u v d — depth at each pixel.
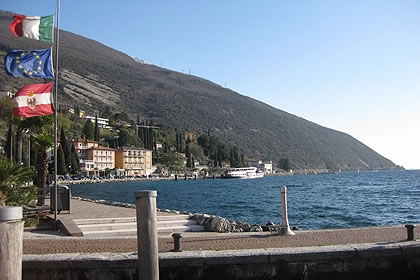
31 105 14.26
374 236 10.84
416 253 8.95
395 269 8.89
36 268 8.02
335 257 8.67
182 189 89.31
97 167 146.12
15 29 14.29
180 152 192.25
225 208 38.22
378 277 8.83
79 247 9.95
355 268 8.77
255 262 8.48
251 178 175.50
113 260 8.13
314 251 8.66
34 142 24.17
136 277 8.15
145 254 6.95
